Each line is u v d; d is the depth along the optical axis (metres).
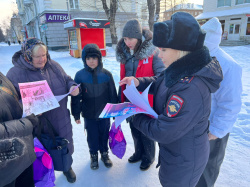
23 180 1.39
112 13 14.81
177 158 1.18
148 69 1.92
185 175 1.21
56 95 1.75
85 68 2.03
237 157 2.25
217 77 1.03
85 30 12.24
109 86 2.12
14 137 1.04
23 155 1.07
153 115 1.20
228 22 21.36
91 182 2.04
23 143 1.08
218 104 1.39
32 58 1.56
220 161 1.55
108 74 2.11
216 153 1.49
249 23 19.80
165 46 1.03
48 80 1.69
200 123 1.13
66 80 1.90
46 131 1.77
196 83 1.00
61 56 14.27
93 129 2.19
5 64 10.69
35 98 1.41
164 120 1.09
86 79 2.01
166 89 1.18
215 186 1.85
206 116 1.13
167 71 1.11
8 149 1.00
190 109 1.01
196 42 0.97
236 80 1.30
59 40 20.22
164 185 1.32
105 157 2.30
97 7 21.03
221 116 1.36
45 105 1.44
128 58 2.01
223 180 1.92
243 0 19.92
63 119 1.87
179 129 1.05
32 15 27.16
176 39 0.97
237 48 12.25
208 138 1.28
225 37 21.86
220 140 1.47
